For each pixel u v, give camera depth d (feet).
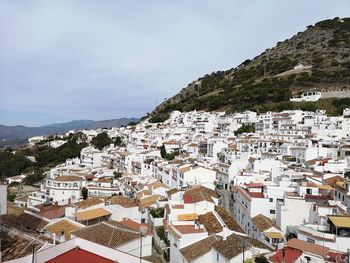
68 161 558.56
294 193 209.97
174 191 261.24
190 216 203.10
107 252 110.01
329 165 295.48
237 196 249.96
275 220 204.13
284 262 128.98
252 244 151.64
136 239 145.48
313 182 229.45
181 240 169.27
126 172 423.64
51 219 192.75
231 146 433.89
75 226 178.19
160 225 216.54
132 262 108.88
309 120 512.63
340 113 586.86
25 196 360.89
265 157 354.95
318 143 390.21
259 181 255.50
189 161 378.12
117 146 627.05
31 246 114.62
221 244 155.63
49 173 468.34
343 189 207.82
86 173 400.06
